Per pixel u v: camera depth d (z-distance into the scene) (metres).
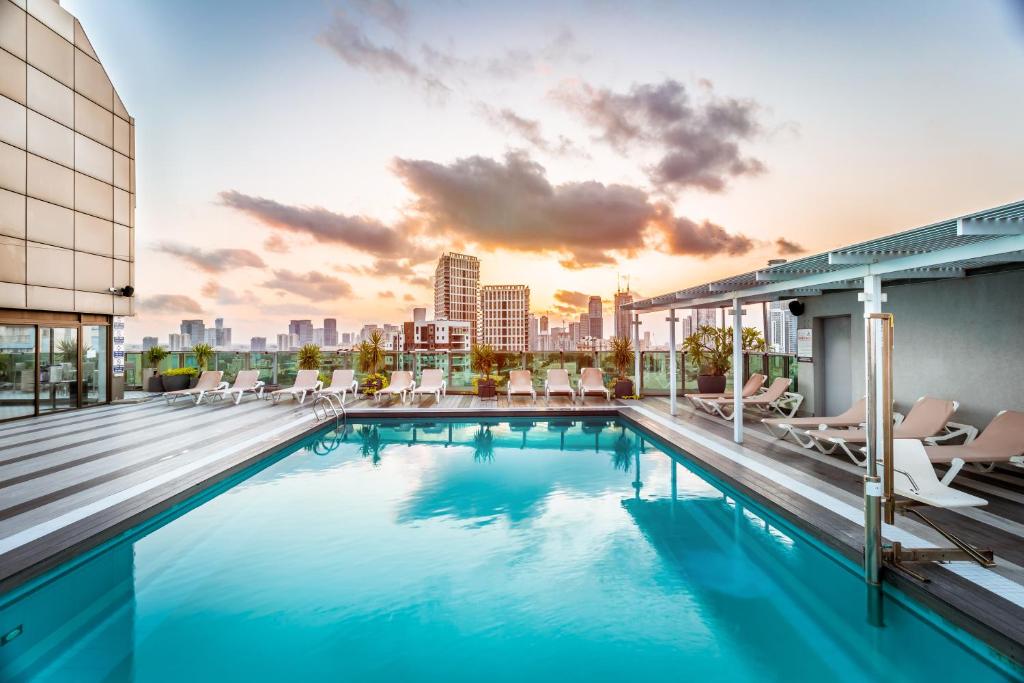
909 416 6.36
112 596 3.76
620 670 2.92
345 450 8.69
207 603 3.70
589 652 3.11
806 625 3.41
